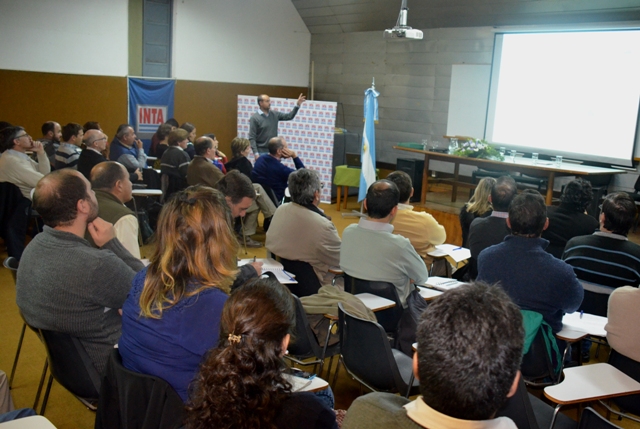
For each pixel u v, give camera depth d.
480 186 4.03
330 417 1.23
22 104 7.56
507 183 3.30
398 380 2.20
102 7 8.08
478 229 3.39
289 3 10.15
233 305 1.19
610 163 6.88
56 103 7.85
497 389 0.88
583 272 2.94
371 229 2.80
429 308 0.97
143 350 1.54
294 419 1.18
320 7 9.80
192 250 1.54
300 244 3.12
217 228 1.58
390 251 2.74
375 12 9.12
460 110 8.41
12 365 3.11
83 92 8.07
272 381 1.13
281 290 1.24
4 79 7.36
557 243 3.68
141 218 5.27
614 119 6.80
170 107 8.98
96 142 4.98
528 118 7.63
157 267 1.56
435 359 0.90
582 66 7.04
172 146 5.75
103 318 1.99
